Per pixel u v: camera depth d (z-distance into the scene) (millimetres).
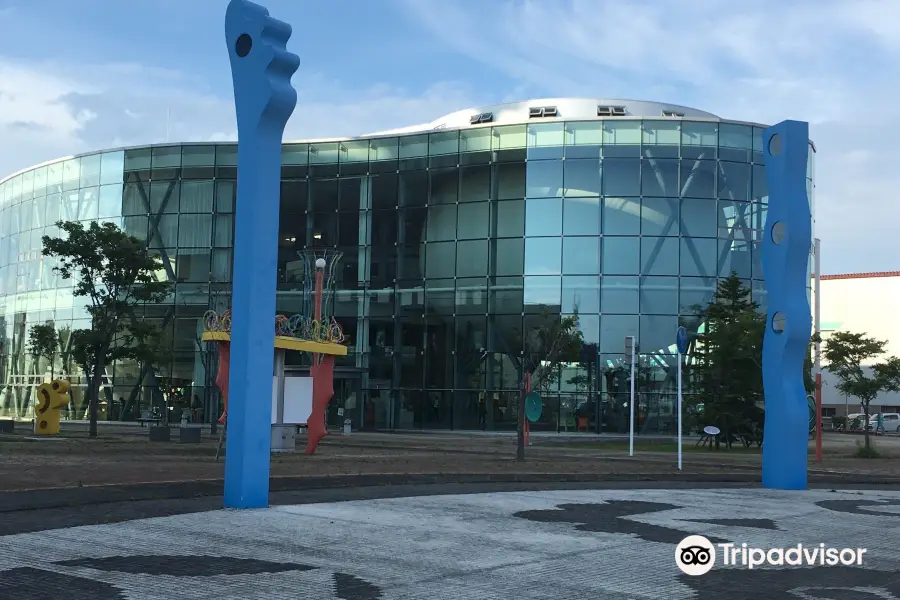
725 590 8750
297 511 13898
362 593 8109
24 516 12781
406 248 54969
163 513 13297
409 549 10578
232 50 14797
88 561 9391
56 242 40406
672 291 49781
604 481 21438
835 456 37344
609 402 49406
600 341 49812
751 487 20672
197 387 58844
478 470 23750
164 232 60531
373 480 19297
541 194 51469
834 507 16406
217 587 8219
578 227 50781
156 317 59812
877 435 69125
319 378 30594
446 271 53562
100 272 41156
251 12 14555
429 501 15883
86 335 39625
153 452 28906
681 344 26969
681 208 50219
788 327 20203
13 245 69188
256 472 14211
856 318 96562
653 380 49312
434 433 51906
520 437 28984
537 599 8086
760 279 50688
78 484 16844
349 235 56500
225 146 60094
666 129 50625
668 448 40562
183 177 60500
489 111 61938
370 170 56375
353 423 55219
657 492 18703
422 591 8273
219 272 59406
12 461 23375
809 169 56406
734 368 41219
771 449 20469
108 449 29891
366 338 55438
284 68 14531
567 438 48156
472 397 52188
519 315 51250
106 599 7660
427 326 53875
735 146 50844
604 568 9672
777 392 20484
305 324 30719
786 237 20234
